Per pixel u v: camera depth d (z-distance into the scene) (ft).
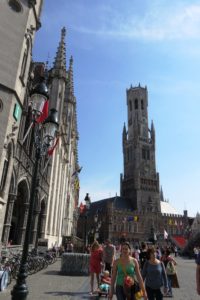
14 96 55.93
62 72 131.75
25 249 30.53
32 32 64.28
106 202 447.42
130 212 431.84
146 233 427.33
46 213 114.42
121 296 23.77
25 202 80.53
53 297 39.50
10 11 58.59
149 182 461.37
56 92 127.75
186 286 57.72
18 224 81.25
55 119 43.21
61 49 135.03
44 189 108.47
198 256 22.45
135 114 510.58
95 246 46.34
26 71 62.85
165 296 44.78
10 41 57.06
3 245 62.13
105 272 43.80
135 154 474.08
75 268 67.36
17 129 58.85
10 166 57.26
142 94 525.75
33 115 37.76
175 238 278.05
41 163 99.66
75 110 213.87
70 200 221.87
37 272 68.44
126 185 475.72
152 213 442.50
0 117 52.80
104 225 421.59
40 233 111.55
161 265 29.60
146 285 28.76
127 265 24.57
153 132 495.82
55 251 110.01
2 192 55.11
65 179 175.01
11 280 50.72
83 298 40.04
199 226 329.72
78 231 430.61
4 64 55.26
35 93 37.99
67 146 171.73
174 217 458.91
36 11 67.82
